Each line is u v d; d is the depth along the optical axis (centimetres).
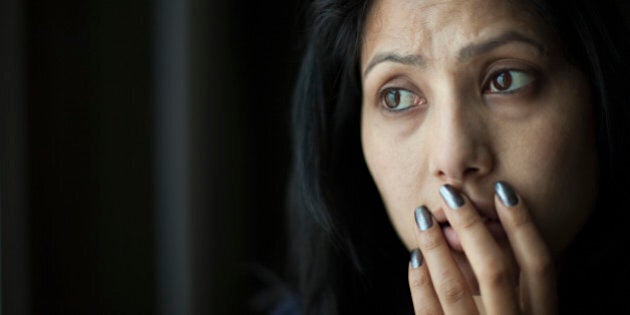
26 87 121
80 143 133
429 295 78
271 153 164
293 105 105
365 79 81
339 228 99
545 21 71
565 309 87
